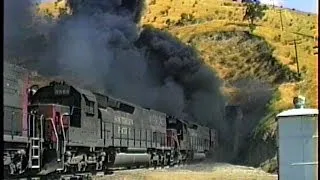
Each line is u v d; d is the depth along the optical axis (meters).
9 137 15.19
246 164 42.38
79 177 20.31
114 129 24.67
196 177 27.91
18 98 16.08
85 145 20.98
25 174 16.55
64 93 20.56
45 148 17.81
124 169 26.78
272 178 29.38
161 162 32.81
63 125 18.88
